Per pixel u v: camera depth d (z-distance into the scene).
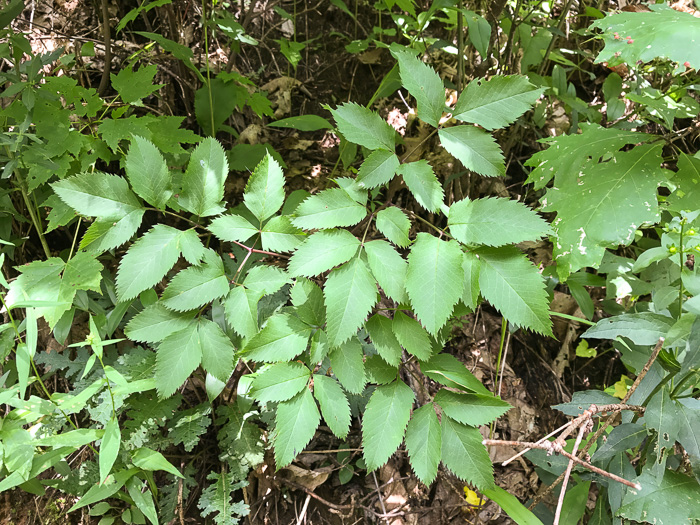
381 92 0.62
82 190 0.38
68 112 0.50
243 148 0.62
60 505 0.54
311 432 0.38
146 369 0.47
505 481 0.60
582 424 0.37
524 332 0.69
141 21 0.70
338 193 0.37
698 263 0.38
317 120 0.61
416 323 0.38
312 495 0.56
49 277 0.44
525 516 0.42
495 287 0.35
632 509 0.39
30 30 0.66
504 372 0.66
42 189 0.55
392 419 0.38
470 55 0.74
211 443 0.56
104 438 0.40
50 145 0.49
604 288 0.70
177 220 0.62
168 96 0.68
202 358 0.39
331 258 0.35
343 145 0.63
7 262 0.58
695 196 0.43
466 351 0.67
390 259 0.36
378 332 0.39
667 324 0.37
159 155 0.40
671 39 0.37
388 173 0.37
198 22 0.71
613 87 0.67
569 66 0.77
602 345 0.70
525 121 0.70
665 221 0.58
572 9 0.75
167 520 0.49
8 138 0.47
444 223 0.70
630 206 0.42
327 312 0.35
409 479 0.59
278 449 0.37
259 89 0.72
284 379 0.38
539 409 0.66
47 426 0.47
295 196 0.57
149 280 0.38
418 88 0.36
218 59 0.71
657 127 0.74
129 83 0.52
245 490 0.55
